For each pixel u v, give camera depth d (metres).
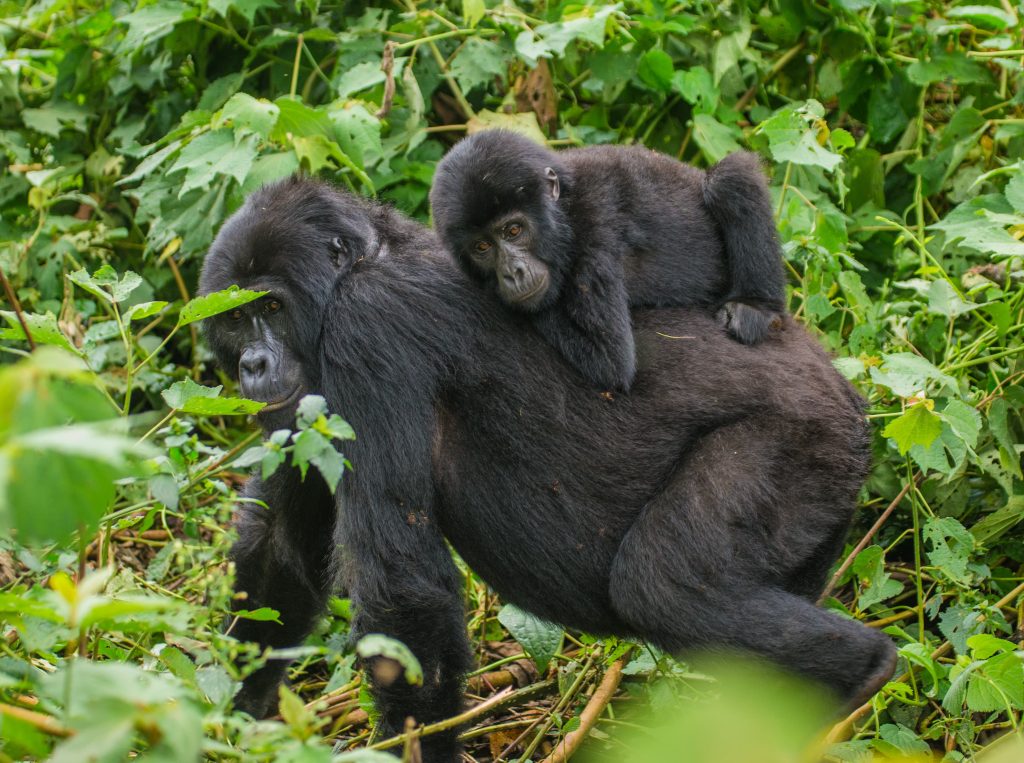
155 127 20.03
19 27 21.69
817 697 10.70
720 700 6.50
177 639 12.13
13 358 18.12
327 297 11.97
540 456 11.75
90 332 11.41
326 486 12.40
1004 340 15.38
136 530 16.38
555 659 13.72
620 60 18.53
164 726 6.16
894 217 18.38
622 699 13.56
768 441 11.41
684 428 11.69
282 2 19.50
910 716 12.71
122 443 5.48
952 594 13.81
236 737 10.13
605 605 11.85
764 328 12.47
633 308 12.82
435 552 11.52
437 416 11.98
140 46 18.98
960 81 18.77
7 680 7.40
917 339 16.05
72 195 19.25
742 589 10.98
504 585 12.13
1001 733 12.48
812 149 15.29
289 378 11.91
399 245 12.68
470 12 18.17
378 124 16.80
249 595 12.77
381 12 19.03
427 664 11.17
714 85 18.55
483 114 18.55
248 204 12.42
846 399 12.15
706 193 13.68
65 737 6.73
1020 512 14.02
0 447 5.50
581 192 13.06
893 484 14.92
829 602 13.62
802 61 19.72
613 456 11.66
